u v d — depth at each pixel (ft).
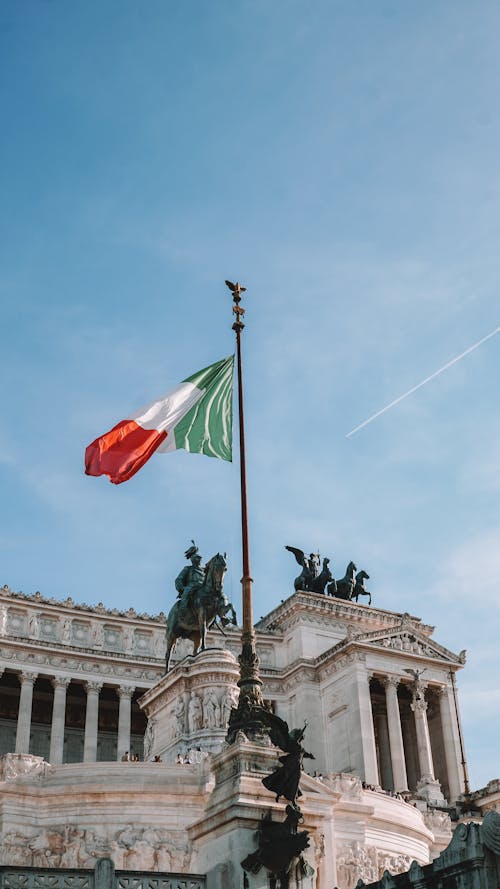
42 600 364.17
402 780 343.26
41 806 165.17
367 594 422.00
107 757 377.91
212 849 95.45
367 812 181.78
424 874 84.38
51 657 356.38
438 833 213.05
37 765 171.32
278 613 405.18
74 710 382.63
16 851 159.12
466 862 80.07
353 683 359.46
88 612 369.30
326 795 175.22
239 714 102.63
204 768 171.12
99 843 161.89
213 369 136.56
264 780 93.91
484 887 78.33
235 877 90.38
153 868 160.15
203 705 224.53
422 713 361.71
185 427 132.36
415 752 375.86
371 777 339.77
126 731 355.97
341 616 402.11
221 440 131.44
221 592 236.22
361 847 178.29
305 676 378.12
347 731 355.97
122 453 130.93
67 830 162.81
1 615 355.36
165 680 235.61
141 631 378.73
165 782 168.96
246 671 105.29
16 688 376.07
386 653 367.86
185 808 166.30
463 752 366.02
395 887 87.30
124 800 165.68
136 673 367.45
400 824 189.67
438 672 375.86
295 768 94.22
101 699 384.27
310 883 91.66
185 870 160.97
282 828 91.35
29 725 342.23
